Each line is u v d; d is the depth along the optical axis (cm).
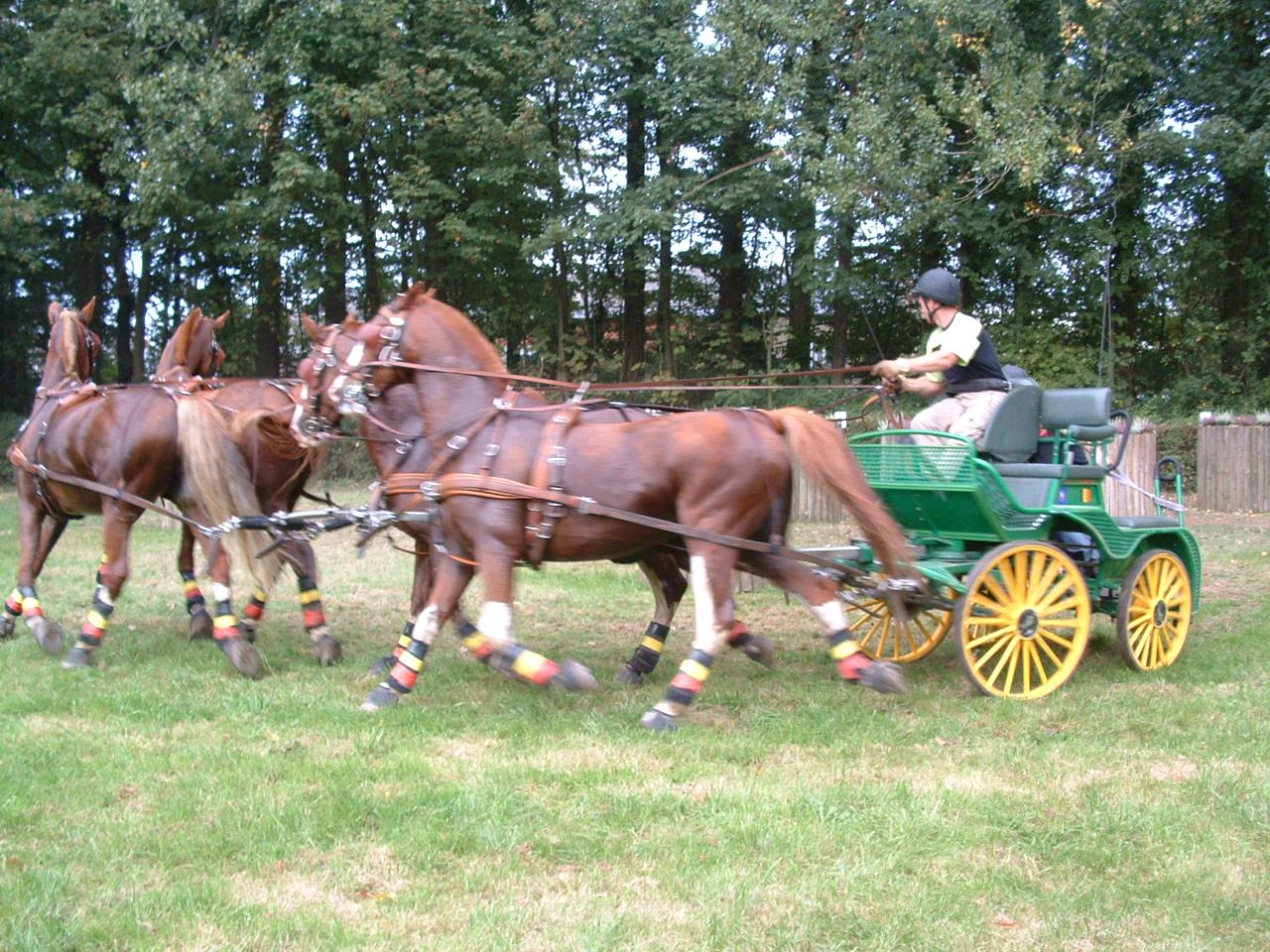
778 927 398
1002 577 682
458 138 2047
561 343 2383
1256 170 2036
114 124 2019
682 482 611
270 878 438
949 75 1914
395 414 691
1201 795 514
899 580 632
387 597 1092
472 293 2328
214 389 839
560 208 2198
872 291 2120
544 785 531
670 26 2100
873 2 1870
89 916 403
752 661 808
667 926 400
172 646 837
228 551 745
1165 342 2306
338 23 1986
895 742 601
